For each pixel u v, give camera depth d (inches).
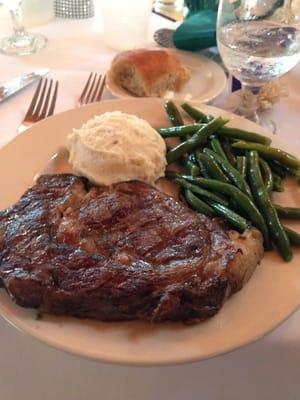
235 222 11.6
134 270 9.5
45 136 14.2
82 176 12.9
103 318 9.6
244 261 10.1
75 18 22.3
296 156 13.6
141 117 15.3
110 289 9.3
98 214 10.7
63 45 20.3
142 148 13.3
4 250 10.1
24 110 16.4
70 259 9.7
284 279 10.5
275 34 15.3
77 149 13.4
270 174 13.0
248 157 13.4
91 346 9.1
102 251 10.0
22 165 13.4
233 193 12.2
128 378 10.4
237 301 10.0
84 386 10.7
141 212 10.9
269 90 16.5
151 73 16.7
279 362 10.4
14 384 11.0
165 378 10.5
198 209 12.4
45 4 21.5
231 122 14.7
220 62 19.4
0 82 18.1
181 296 9.3
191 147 14.0
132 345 9.1
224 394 10.8
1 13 22.7
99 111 15.1
